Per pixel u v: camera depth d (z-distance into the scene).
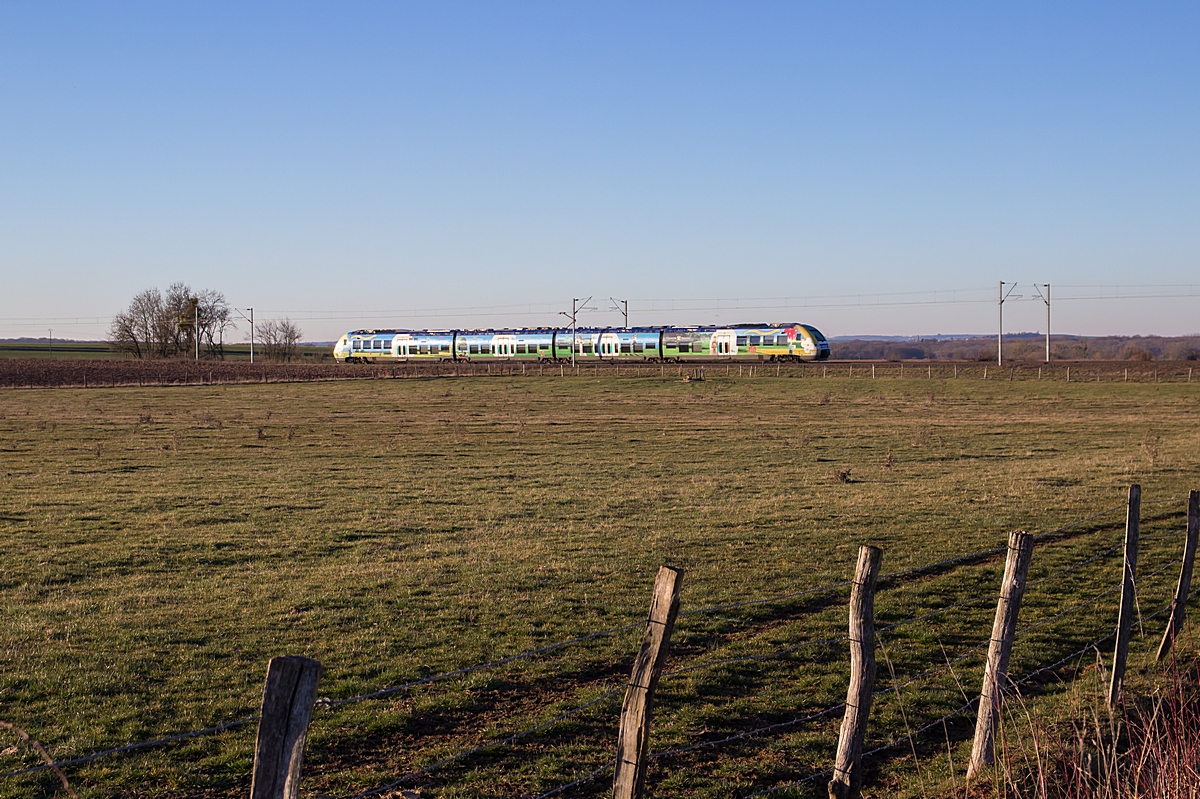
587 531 20.75
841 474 29.81
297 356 149.88
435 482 29.50
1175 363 95.94
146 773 8.55
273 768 4.14
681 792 8.38
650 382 79.50
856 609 6.75
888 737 9.52
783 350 92.56
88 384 83.19
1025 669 11.37
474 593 15.18
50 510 23.59
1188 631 12.20
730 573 16.52
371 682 10.98
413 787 8.36
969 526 20.92
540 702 10.49
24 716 9.88
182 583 16.12
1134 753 7.59
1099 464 32.41
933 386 73.94
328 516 23.02
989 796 7.52
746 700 10.51
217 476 30.61
